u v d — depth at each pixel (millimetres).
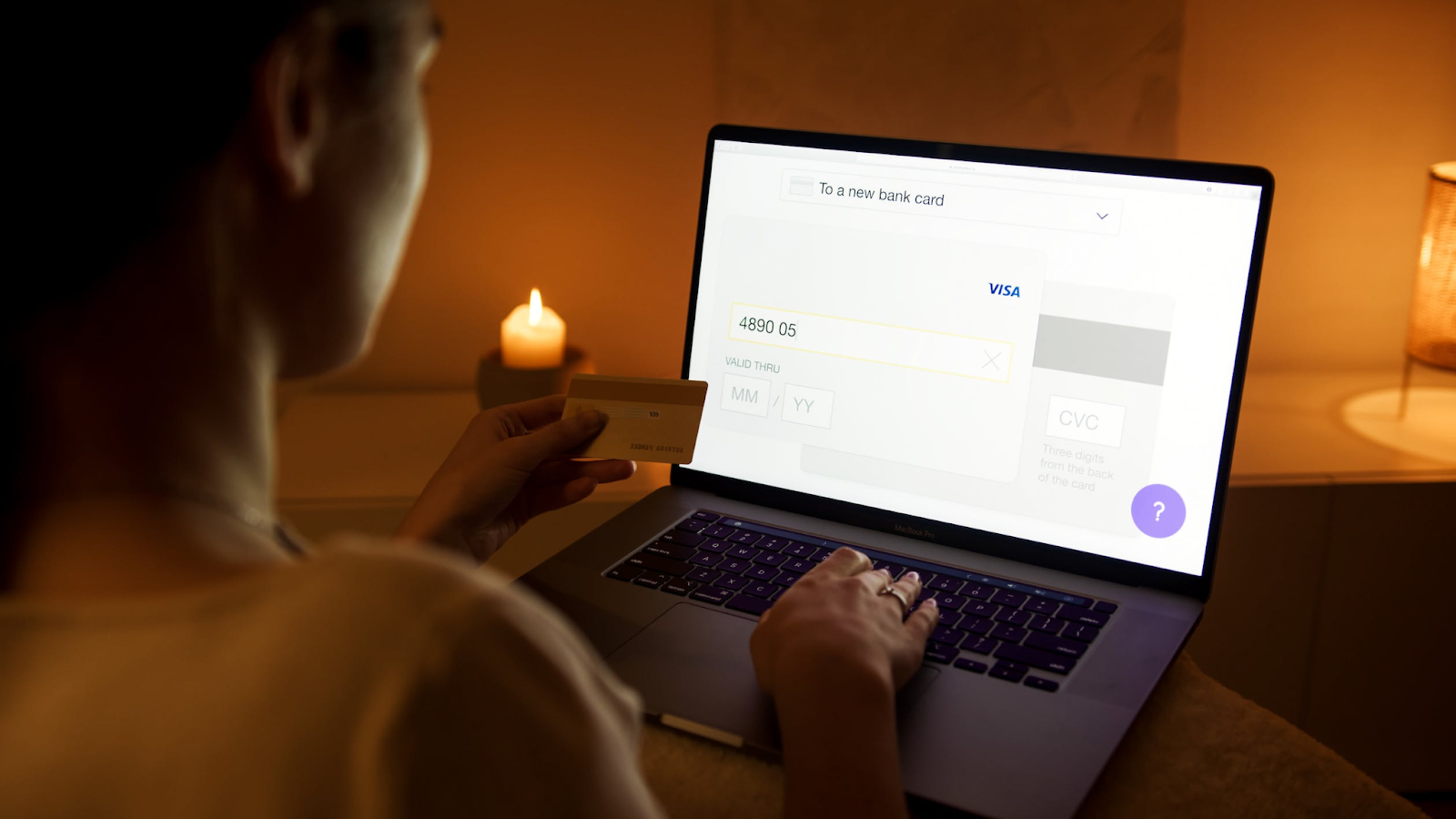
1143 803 575
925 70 1332
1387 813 566
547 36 1330
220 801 260
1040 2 1307
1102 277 781
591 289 1442
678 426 793
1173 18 1313
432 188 1378
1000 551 809
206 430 318
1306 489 1188
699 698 628
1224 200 747
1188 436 756
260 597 279
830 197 867
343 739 263
